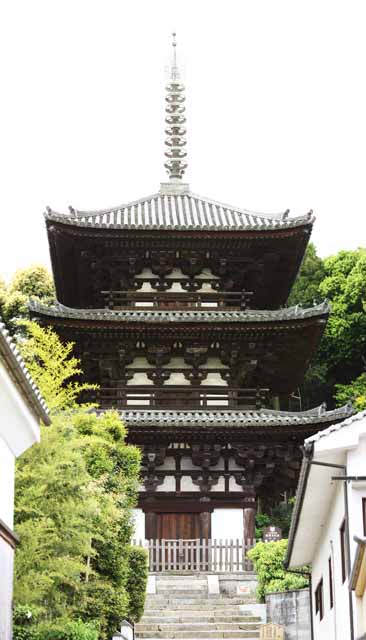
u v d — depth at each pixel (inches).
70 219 2306.8
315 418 2206.0
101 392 2340.1
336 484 1240.8
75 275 2536.9
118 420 1537.9
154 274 2440.9
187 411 2295.8
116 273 2418.8
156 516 2235.5
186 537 2234.3
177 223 2425.0
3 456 1001.5
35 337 1551.4
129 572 1469.0
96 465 1389.0
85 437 1278.3
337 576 1263.5
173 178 2691.9
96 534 1229.7
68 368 1412.4
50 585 1139.3
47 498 1169.4
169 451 2256.4
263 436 2247.8
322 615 1467.8
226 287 2448.3
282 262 2485.2
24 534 1100.5
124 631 1486.2
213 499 2250.2
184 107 2765.7
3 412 973.2
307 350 2406.5
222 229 2341.3
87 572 1163.3
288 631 1716.3
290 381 2591.0
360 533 1117.7
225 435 2235.5
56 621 1133.1
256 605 1834.4
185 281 2440.9
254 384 2487.7
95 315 2246.6
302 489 1259.8
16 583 1096.8
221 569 2106.3
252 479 2266.2
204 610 1850.4
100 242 2357.3
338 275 3671.3
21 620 1081.4
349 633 1149.7
